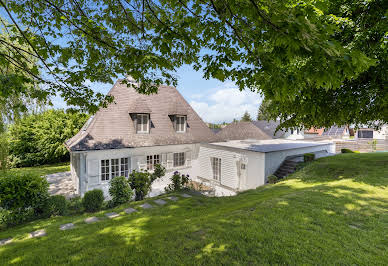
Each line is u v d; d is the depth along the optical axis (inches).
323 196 236.5
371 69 265.7
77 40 158.7
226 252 137.9
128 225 215.5
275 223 173.6
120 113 522.6
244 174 491.2
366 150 910.4
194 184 550.6
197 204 286.5
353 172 360.8
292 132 1050.1
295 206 208.8
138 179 379.6
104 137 469.7
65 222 248.4
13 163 746.8
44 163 860.0
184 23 111.3
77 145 430.9
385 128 1325.0
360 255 130.6
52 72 161.6
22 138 773.3
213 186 536.4
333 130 1446.9
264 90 96.9
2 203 261.6
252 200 269.3
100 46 156.6
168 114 599.2
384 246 140.3
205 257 134.3
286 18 67.2
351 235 153.5
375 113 308.7
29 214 282.8
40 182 296.7
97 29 141.9
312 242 144.8
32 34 147.9
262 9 76.7
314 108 295.3
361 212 191.6
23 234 213.0
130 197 365.1
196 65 156.5
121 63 161.5
